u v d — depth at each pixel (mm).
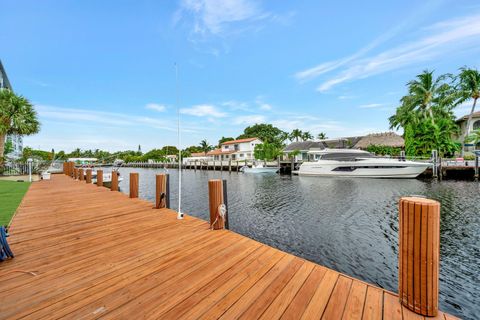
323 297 2207
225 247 3479
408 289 2004
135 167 75812
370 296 2211
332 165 24516
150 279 2578
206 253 3264
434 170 20672
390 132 38594
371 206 11680
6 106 17625
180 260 3049
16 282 2525
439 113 27578
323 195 14852
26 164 21078
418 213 1925
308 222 9273
